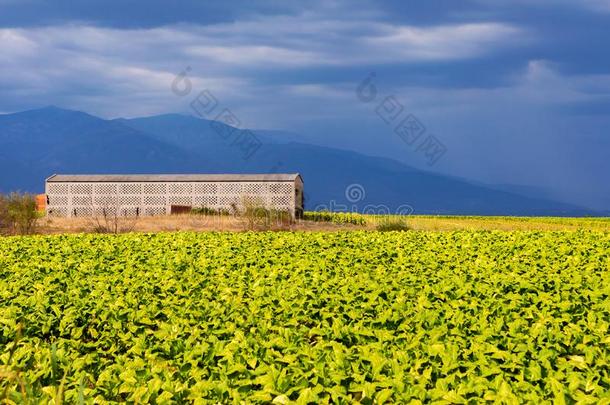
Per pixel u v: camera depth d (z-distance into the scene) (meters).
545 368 5.55
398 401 4.73
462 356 5.92
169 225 31.67
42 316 7.67
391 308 8.06
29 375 5.40
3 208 28.31
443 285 9.71
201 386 4.96
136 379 5.27
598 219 46.22
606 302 8.34
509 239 17.73
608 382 5.16
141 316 7.74
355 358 5.76
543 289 9.76
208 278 10.61
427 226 32.12
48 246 15.47
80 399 4.42
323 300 8.49
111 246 15.35
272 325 7.38
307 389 4.75
